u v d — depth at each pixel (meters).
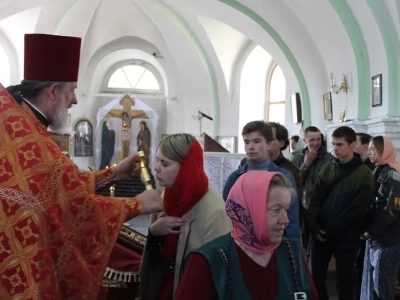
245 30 10.47
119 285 2.38
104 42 14.41
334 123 7.76
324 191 3.69
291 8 8.46
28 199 1.69
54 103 2.06
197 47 12.97
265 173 1.64
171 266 2.16
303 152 5.91
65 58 2.06
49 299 1.68
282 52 9.83
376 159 3.65
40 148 1.78
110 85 15.61
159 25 13.30
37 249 1.67
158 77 15.63
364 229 3.59
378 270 3.47
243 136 2.89
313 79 9.30
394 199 3.39
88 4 12.50
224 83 13.23
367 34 6.81
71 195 1.80
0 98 1.84
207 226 2.06
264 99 13.18
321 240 3.58
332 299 4.69
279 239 1.61
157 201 2.04
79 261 1.81
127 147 13.88
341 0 6.93
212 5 10.38
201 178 2.10
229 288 1.57
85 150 14.22
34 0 11.17
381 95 6.58
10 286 1.62
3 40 12.62
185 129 14.36
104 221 1.87
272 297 1.60
